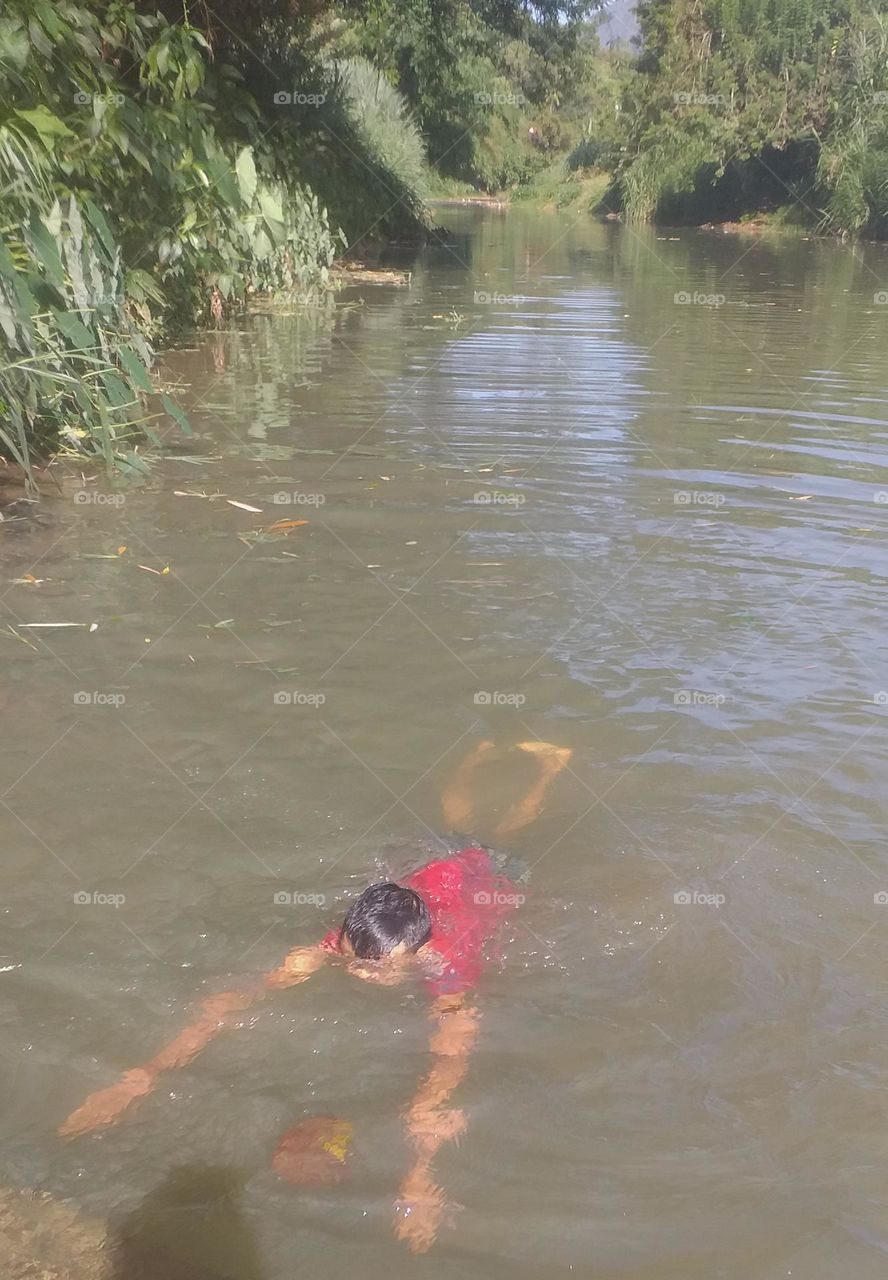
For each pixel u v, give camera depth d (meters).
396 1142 2.51
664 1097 2.64
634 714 4.43
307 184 16.80
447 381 10.31
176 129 10.49
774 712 4.43
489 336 12.91
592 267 22.30
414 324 13.73
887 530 6.51
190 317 12.34
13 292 6.24
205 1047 2.79
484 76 33.97
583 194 48.59
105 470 7.36
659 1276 2.20
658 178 39.75
